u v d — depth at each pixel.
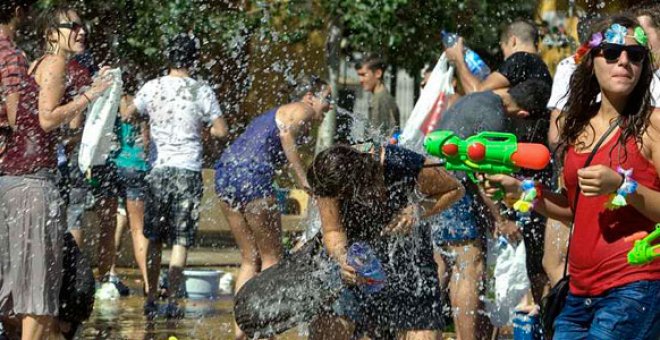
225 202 11.34
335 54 22.59
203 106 13.43
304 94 11.73
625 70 6.77
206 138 13.77
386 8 21.95
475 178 7.39
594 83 7.03
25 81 9.36
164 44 19.98
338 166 8.09
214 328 12.48
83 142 13.30
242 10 21.08
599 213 6.85
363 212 8.23
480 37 22.23
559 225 9.99
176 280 13.37
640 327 6.71
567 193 7.15
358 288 8.29
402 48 22.84
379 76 17.70
